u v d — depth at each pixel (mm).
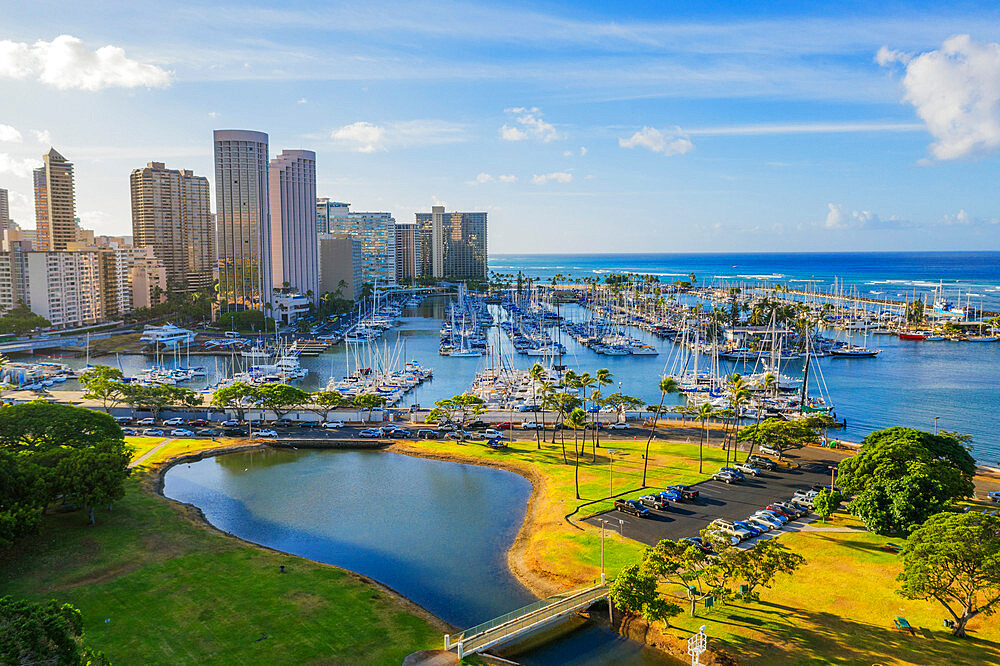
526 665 72438
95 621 78062
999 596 72562
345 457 157250
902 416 198250
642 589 75250
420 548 106625
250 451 162125
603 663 72688
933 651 70188
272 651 72375
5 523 90312
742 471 135250
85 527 107062
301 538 110938
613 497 122000
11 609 56281
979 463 142500
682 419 190000
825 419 157125
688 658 71938
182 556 97438
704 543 95812
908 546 79500
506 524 116375
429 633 78312
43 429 133500
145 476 137875
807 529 105812
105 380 191500
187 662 69875
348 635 76562
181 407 196125
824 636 73750
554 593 89688
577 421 145750
